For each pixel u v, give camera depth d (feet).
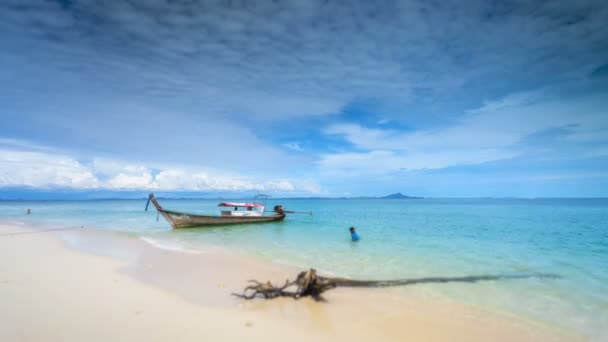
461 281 31.94
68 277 29.55
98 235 68.33
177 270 34.40
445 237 65.10
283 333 19.11
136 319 20.20
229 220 88.07
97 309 21.59
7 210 216.74
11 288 25.03
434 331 20.33
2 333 17.17
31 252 43.47
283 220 105.29
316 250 50.14
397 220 111.24
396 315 22.76
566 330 21.03
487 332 20.43
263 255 45.52
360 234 71.20
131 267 35.27
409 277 33.58
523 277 33.86
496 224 92.53
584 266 39.11
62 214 163.53
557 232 73.00
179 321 20.20
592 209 182.29
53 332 17.72
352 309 23.67
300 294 25.76
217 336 18.26
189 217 80.38
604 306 25.41
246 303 24.13
